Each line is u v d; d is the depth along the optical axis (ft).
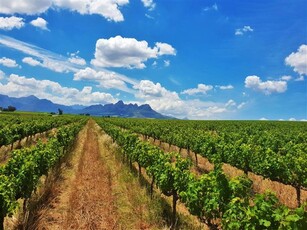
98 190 47.21
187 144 86.69
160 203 42.57
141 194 46.39
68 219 36.01
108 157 79.92
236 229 22.71
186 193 32.09
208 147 69.62
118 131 98.89
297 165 46.19
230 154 62.75
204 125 192.95
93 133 160.35
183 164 40.37
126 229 35.35
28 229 33.73
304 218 19.47
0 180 31.55
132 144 69.92
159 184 40.68
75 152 87.45
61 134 78.48
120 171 61.72
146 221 37.42
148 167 49.32
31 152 51.67
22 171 36.65
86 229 34.63
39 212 37.78
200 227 34.86
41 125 131.13
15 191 33.96
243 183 29.40
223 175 29.66
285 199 47.26
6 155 78.48
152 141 130.93
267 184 55.31
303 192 51.42
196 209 31.07
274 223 21.30
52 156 54.60
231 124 209.46
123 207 41.50
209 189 30.01
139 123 208.03
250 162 56.54
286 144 74.18
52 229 34.60
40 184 48.80
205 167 73.05
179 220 37.93
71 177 56.70
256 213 21.84
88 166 64.54
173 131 114.32
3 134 85.10
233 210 23.89
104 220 36.91
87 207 39.73
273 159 50.67
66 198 44.86
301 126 186.29
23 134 105.09
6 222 34.42
